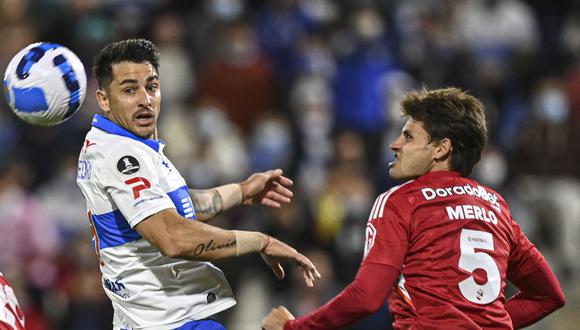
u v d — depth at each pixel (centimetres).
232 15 5297
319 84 5156
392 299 1850
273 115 5047
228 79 5144
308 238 4172
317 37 5325
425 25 5422
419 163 1867
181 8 5675
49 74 1892
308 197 4266
